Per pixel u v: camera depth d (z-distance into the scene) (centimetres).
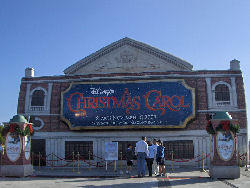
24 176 1916
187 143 2600
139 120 2631
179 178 1764
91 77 2762
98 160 2659
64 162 2691
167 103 2622
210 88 2648
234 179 1692
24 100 2808
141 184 1525
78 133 2711
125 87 2691
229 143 1758
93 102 2700
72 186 1486
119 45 2867
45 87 2811
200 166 2556
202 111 2617
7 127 1978
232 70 2673
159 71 2700
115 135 2678
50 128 2744
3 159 1956
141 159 1845
